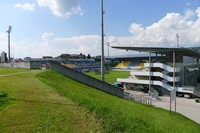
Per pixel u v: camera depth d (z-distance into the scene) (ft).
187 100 216.95
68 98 59.57
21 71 136.77
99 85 140.26
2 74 114.01
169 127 64.28
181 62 277.44
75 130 38.81
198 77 328.70
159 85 255.70
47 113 44.52
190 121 121.60
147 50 253.24
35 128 37.40
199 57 345.92
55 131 37.32
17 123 38.34
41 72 117.08
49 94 62.03
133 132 44.14
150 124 54.90
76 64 546.67
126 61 622.95
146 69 280.51
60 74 125.80
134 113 67.56
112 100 99.91
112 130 42.06
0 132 34.47
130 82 281.95
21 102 49.80
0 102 47.98
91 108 51.06
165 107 179.22
